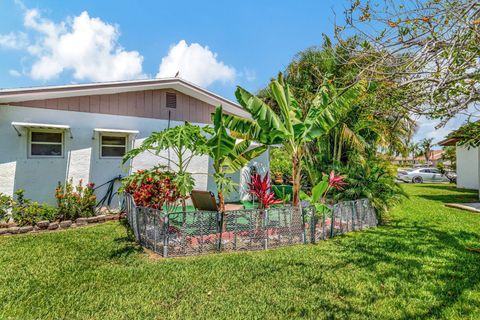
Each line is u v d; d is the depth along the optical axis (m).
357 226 7.54
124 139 9.61
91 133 8.95
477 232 7.22
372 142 10.81
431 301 3.74
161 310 3.46
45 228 6.94
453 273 4.61
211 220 5.64
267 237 5.94
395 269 4.77
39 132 8.24
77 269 4.62
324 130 6.82
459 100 3.85
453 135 5.88
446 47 3.46
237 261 5.07
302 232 6.34
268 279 4.35
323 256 5.41
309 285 4.16
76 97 8.73
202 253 5.53
